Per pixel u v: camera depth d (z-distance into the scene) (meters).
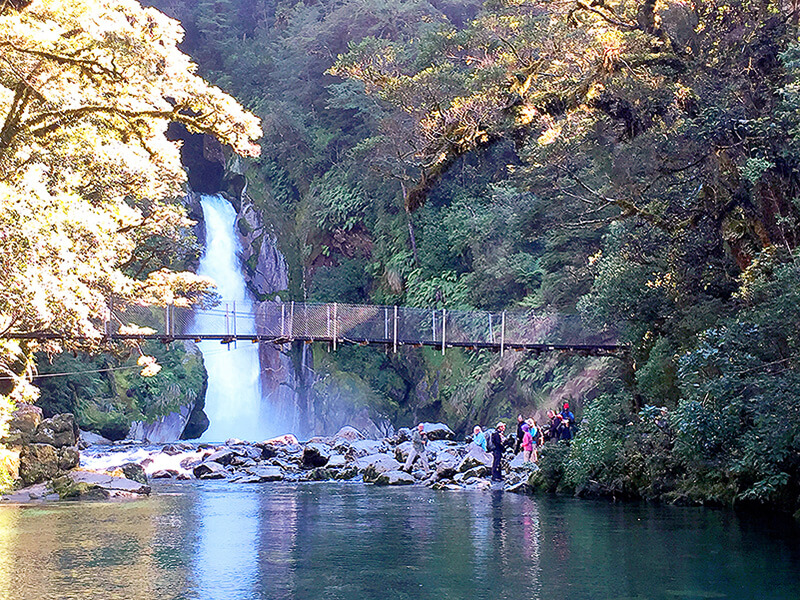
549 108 23.34
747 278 18.02
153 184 21.03
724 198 21.02
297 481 27.00
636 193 23.47
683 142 20.77
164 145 20.34
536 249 49.47
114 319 27.16
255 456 34.06
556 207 37.00
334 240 62.03
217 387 59.03
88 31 14.48
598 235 37.38
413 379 55.12
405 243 56.72
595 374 37.28
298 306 33.91
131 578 9.47
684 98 21.27
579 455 20.84
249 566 10.24
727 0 21.23
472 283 49.72
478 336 33.69
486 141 24.56
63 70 15.55
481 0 62.38
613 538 12.54
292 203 66.50
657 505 17.88
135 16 15.20
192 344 56.53
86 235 12.71
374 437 54.41
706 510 16.56
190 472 29.42
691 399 16.44
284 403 60.72
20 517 15.84
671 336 22.84
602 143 24.69
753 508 16.50
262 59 70.75
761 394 14.37
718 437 15.81
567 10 23.16
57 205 12.12
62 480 21.50
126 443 44.69
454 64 33.62
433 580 9.31
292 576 9.58
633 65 21.81
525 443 27.08
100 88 16.05
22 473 22.36
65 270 11.52
